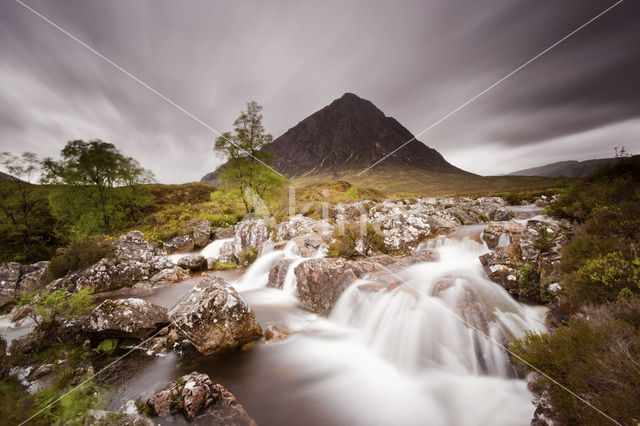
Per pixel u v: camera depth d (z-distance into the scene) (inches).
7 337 350.6
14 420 181.3
